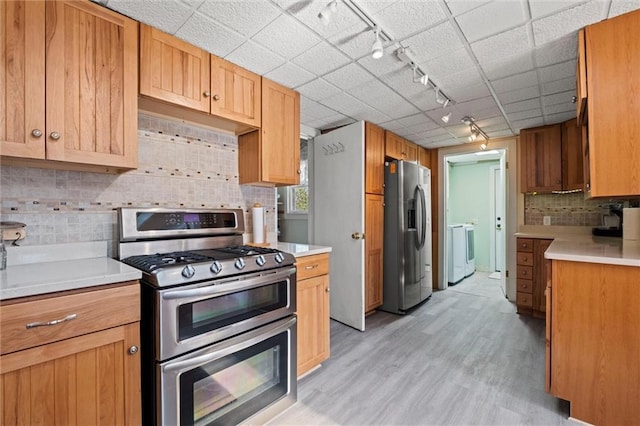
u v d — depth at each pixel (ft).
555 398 6.07
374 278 11.02
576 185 10.54
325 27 5.51
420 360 7.70
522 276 11.28
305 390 6.43
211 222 6.75
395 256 11.43
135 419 4.11
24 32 4.11
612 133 5.38
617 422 5.08
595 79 5.49
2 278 3.69
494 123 11.29
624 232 8.32
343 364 7.50
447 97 8.80
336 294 10.52
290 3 4.88
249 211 8.07
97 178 5.58
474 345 8.61
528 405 5.86
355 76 7.45
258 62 6.74
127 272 4.07
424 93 8.54
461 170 20.24
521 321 10.55
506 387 6.47
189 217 6.37
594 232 10.33
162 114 6.33
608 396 5.15
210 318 4.81
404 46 6.13
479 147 14.08
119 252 5.42
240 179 7.82
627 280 5.02
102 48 4.81
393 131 12.35
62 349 3.57
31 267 4.42
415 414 5.63
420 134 12.84
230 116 6.66
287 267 6.19
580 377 5.38
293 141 8.17
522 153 12.01
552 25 5.46
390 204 11.64
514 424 5.35
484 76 7.46
